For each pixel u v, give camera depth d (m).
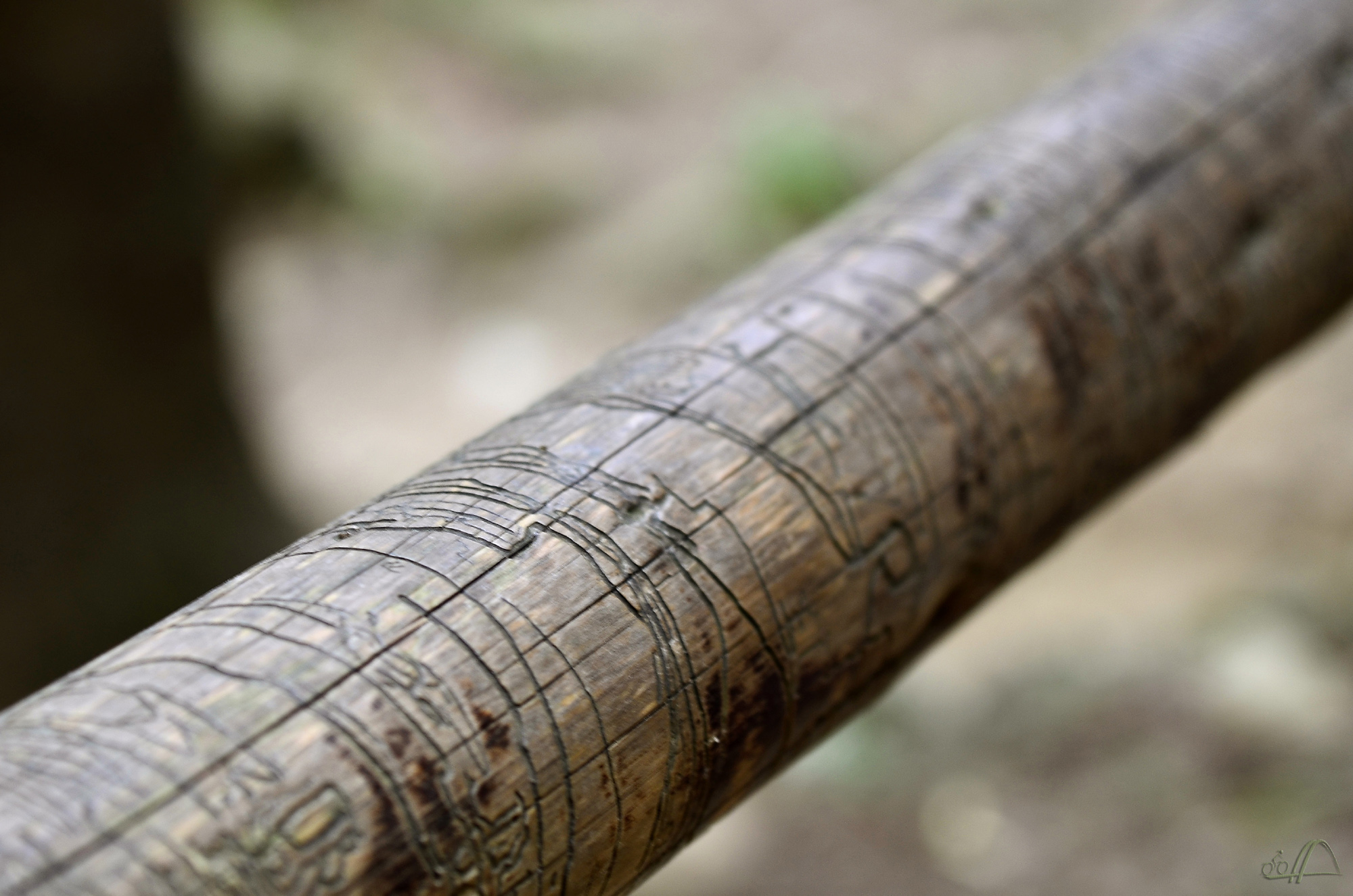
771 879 3.38
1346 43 1.51
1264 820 3.03
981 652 4.39
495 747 0.76
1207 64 1.43
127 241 4.05
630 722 0.82
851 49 8.87
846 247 1.17
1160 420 1.28
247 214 7.54
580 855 0.81
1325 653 3.62
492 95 8.90
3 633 3.93
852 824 3.51
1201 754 3.32
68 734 0.70
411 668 0.76
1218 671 3.61
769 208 7.75
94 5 3.76
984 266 1.16
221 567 4.36
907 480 1.02
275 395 7.17
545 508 0.87
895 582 1.02
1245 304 1.34
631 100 8.83
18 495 3.94
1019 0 8.92
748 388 0.99
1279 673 3.51
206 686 0.72
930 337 1.09
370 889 0.70
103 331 4.05
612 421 0.95
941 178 1.26
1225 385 1.38
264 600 0.78
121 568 4.10
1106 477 1.25
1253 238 1.37
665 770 0.85
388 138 8.32
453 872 0.74
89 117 3.85
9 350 3.87
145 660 0.74
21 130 3.76
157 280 4.16
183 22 4.10
